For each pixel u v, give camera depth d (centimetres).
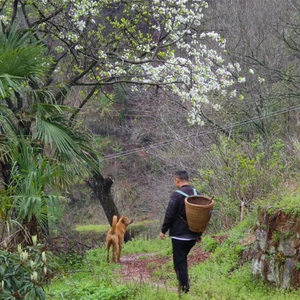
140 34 1356
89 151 950
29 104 926
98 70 1434
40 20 1341
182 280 696
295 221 711
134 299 684
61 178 869
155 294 682
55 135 877
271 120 1814
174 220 699
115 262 1090
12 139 836
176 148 1797
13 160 804
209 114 1767
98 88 1469
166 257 1120
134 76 1311
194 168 1727
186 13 1307
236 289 747
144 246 1323
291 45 1834
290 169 1230
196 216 673
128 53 1334
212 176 1366
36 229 858
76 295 714
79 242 1162
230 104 1828
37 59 853
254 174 1262
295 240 705
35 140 927
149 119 2342
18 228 834
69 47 1340
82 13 1263
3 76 800
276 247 738
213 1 2134
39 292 539
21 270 545
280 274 723
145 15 1377
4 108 888
